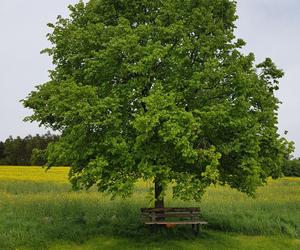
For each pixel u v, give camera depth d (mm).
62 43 19203
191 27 18719
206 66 17125
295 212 24688
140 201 25141
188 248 17359
